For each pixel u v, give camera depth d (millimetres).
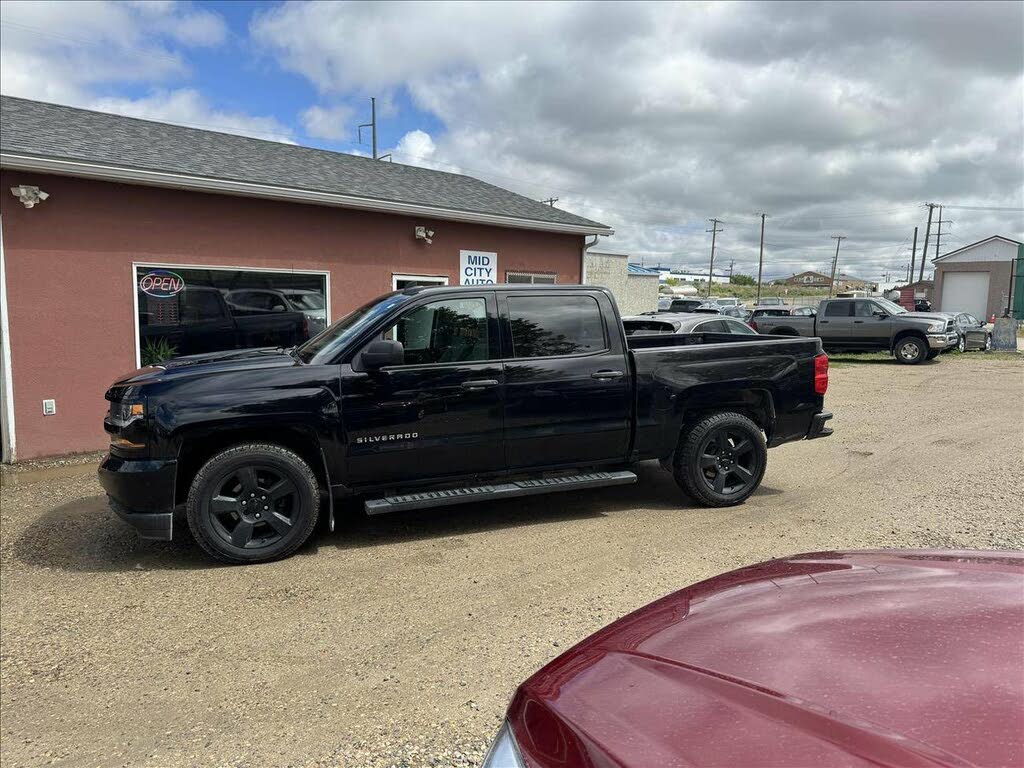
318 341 5305
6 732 2842
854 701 1238
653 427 5469
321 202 9453
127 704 3023
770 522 5242
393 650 3404
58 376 7684
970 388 13477
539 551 4715
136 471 4375
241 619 3793
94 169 7520
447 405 4914
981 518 5227
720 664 1460
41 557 4836
